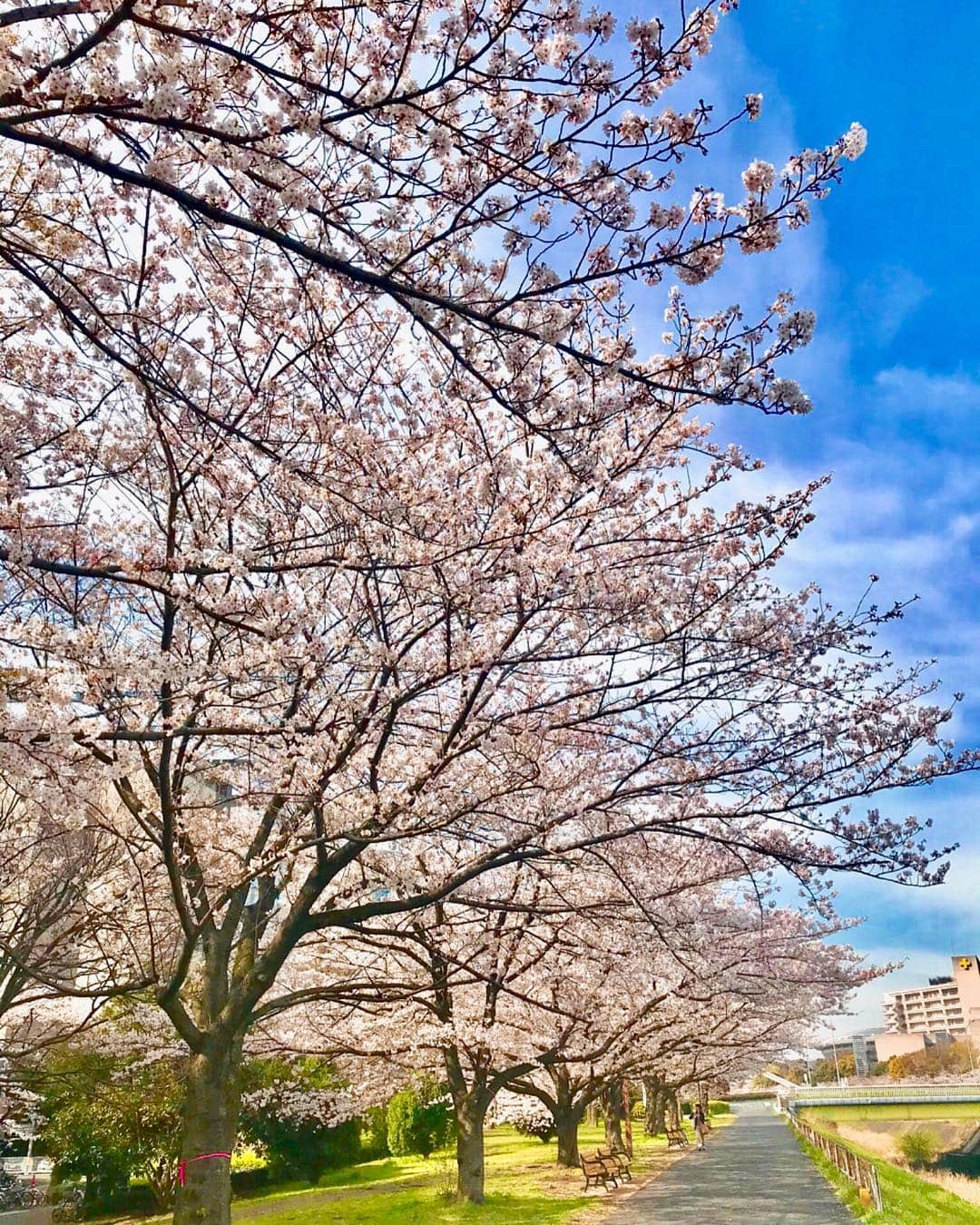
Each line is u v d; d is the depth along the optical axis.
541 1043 16.55
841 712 9.65
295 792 9.00
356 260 5.05
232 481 8.73
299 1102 19.47
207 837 11.30
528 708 9.40
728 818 9.96
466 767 10.84
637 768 9.89
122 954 13.16
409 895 10.59
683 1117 58.38
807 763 9.66
